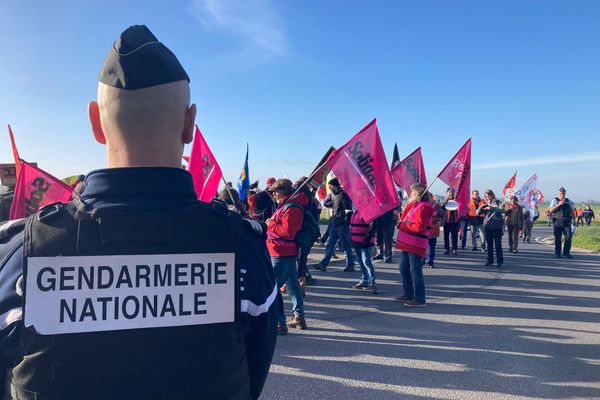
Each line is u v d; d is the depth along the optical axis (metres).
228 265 1.08
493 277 9.35
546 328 5.73
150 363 0.97
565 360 4.62
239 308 1.08
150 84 1.08
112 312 0.98
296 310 5.63
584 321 6.05
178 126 1.15
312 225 5.50
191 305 1.03
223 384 1.04
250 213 8.07
